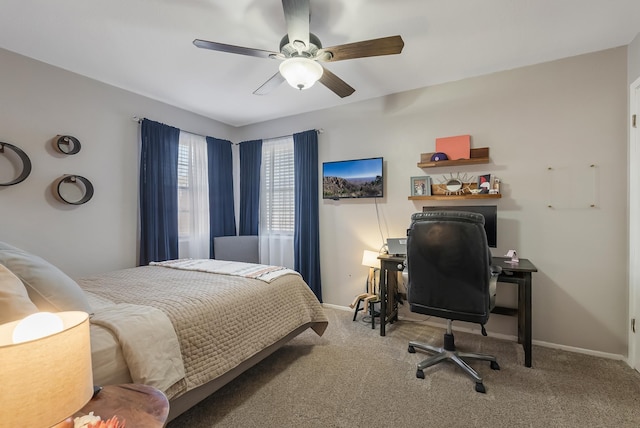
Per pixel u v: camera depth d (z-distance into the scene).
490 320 2.76
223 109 3.63
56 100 2.54
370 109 3.31
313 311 2.50
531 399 1.81
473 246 1.84
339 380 2.02
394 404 1.77
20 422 0.63
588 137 2.39
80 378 0.74
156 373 1.29
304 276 3.64
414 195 2.98
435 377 2.05
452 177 2.88
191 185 3.64
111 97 2.91
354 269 3.45
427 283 2.01
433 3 1.77
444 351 2.22
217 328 1.69
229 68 2.59
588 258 2.40
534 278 2.56
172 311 1.55
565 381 2.00
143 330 1.35
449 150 2.84
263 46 2.23
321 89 3.07
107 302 1.66
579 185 2.42
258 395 1.86
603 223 2.35
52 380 0.67
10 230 2.31
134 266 3.09
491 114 2.72
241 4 1.78
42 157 2.46
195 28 2.02
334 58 1.85
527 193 2.59
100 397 0.95
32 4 1.77
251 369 2.17
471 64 2.55
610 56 2.31
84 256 2.72
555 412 1.69
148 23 1.97
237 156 4.33
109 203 2.90
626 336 2.28
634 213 2.17
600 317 2.37
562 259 2.48
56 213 2.55
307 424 1.61
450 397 1.83
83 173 2.71
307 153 3.64
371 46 1.72
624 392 1.87
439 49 2.30
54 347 0.68
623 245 2.29
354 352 2.43
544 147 2.53
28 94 2.39
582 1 1.77
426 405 1.76
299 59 1.80
